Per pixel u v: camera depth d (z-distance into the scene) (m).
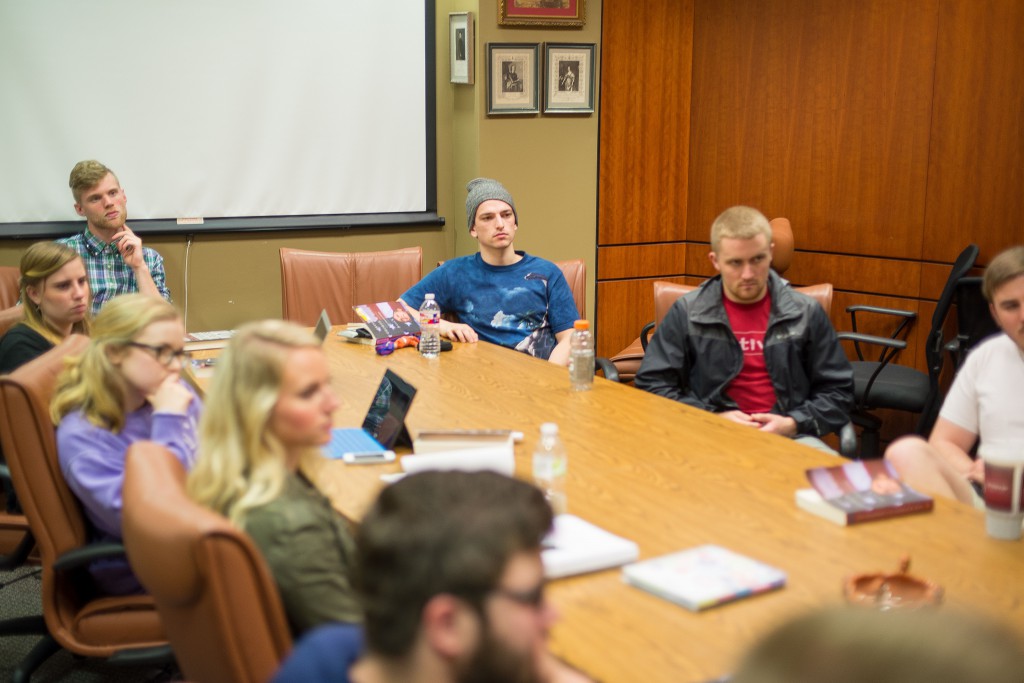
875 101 5.01
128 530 1.47
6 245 4.79
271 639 1.44
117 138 4.98
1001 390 2.54
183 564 1.39
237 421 1.67
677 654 1.50
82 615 2.25
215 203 5.23
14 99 4.77
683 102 5.83
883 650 0.40
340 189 5.51
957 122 4.71
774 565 1.80
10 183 4.82
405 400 2.49
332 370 3.33
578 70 5.56
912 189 4.93
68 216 4.95
